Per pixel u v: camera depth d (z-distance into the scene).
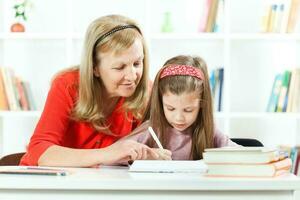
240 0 3.48
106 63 1.82
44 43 3.48
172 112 1.83
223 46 3.46
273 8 3.22
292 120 3.51
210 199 1.25
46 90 3.48
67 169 1.58
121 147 1.62
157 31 3.46
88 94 1.88
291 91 3.21
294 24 3.22
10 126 3.50
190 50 3.45
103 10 3.45
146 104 1.98
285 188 1.24
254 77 3.50
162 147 1.88
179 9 3.47
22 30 3.22
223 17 3.23
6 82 3.22
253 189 1.24
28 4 3.31
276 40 3.41
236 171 1.36
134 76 1.83
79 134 1.99
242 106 3.50
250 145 2.10
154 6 3.46
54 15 3.48
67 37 3.19
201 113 1.90
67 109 1.90
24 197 1.27
